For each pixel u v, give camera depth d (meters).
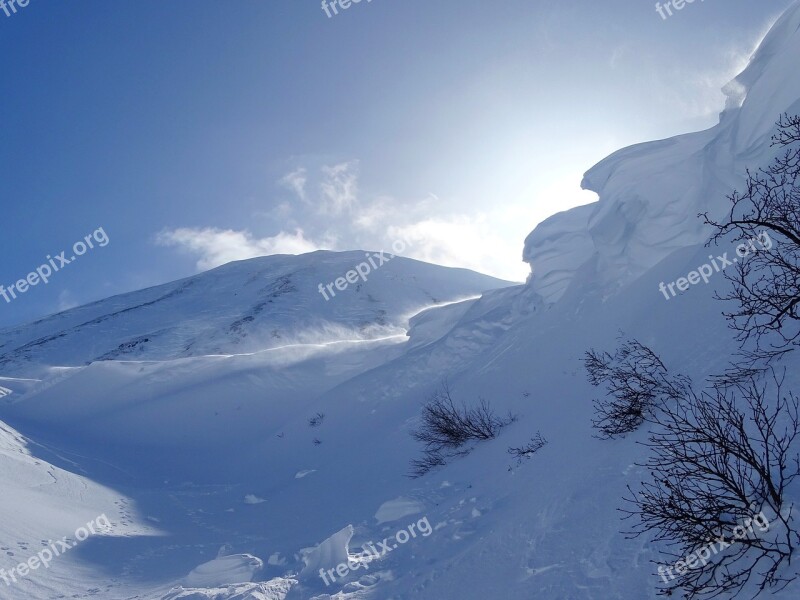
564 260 22.22
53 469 20.47
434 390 24.53
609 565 4.46
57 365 76.62
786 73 11.07
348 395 29.19
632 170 16.66
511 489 8.52
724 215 12.09
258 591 8.09
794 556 3.27
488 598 5.14
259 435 33.69
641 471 5.59
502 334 26.48
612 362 11.55
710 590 3.51
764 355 6.16
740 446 3.94
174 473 28.39
